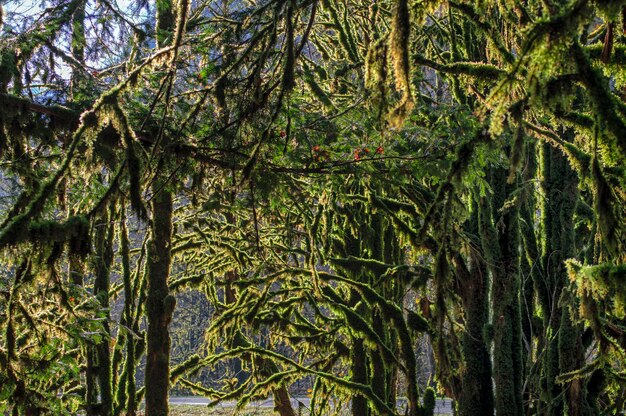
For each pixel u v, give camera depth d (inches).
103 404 436.1
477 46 402.9
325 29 518.9
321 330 547.8
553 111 176.7
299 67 333.4
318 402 589.0
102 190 310.2
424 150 320.8
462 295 403.5
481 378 397.4
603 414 418.9
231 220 580.4
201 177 314.3
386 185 336.2
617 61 171.0
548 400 392.2
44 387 363.3
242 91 261.9
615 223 145.1
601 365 183.9
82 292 312.0
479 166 306.5
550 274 422.6
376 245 526.9
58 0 318.7
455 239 243.0
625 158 139.1
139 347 465.1
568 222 410.9
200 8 347.3
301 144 316.8
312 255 434.0
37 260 216.2
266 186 314.3
